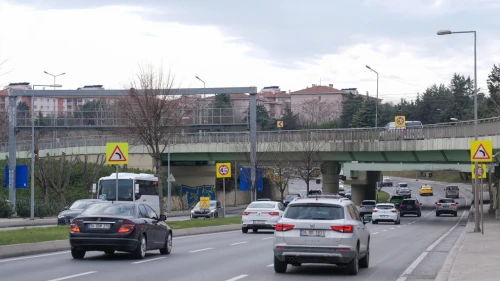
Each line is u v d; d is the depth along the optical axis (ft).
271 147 203.92
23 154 260.21
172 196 253.24
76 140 253.03
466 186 451.94
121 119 170.60
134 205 67.36
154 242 69.31
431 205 321.93
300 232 53.11
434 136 172.55
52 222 153.69
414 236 119.03
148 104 137.90
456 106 424.46
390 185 469.16
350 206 56.29
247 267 59.72
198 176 266.57
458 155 170.40
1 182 225.35
